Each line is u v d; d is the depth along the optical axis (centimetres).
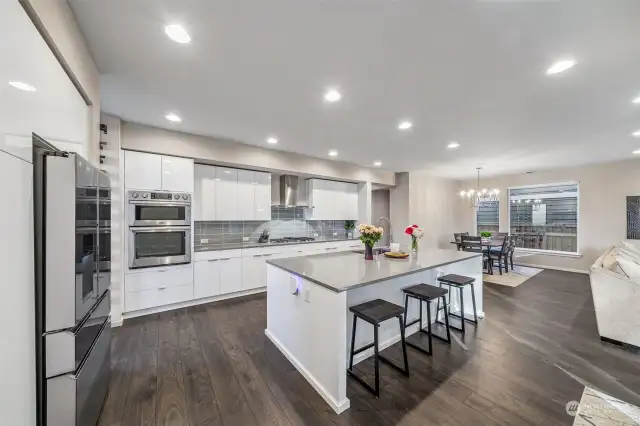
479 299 343
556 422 167
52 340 121
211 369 227
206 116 298
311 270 238
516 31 157
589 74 204
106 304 181
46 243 119
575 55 180
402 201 663
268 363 237
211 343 273
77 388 130
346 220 621
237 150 407
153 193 343
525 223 685
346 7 140
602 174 557
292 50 179
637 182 516
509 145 409
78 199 127
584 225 583
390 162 545
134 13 145
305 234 572
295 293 233
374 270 239
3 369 93
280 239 531
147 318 337
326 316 195
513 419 170
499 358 244
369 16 146
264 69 202
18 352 103
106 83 223
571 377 214
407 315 294
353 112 283
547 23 150
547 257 636
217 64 196
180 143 357
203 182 408
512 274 575
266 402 188
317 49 178
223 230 465
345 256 322
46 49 125
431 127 328
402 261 284
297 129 341
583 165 570
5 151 94
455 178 750
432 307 330
